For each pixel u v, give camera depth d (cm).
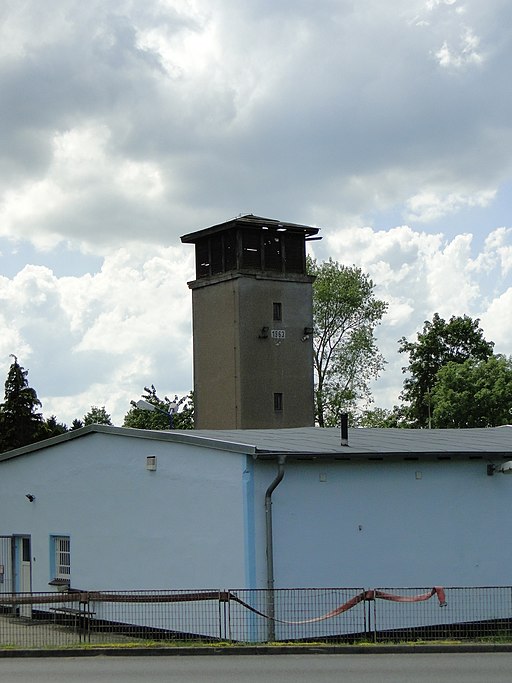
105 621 2416
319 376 7525
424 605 2320
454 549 2402
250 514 2162
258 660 1758
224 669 1634
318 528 2236
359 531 2283
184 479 2348
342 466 2281
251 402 5759
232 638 2133
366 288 7594
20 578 3027
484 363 6775
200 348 6019
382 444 2470
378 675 1541
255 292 5847
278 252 5994
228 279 5853
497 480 2491
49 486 2877
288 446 2284
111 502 2603
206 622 2214
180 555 2350
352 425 7381
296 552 2203
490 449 2466
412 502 2361
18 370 6881
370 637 2064
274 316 5894
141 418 8244
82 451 2733
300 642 2027
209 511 2269
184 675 1568
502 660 1722
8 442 6781
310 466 2245
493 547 2461
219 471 2245
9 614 2683
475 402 6588
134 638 2156
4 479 3102
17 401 6825
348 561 2259
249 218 6050
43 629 2259
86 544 2697
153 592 2341
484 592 2403
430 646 1864
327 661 1730
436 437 2750
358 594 2209
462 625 2338
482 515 2456
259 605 2123
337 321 7594
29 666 1714
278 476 2169
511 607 2425
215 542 2247
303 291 6000
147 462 2455
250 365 5784
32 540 2945
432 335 7556
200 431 2777
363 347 7462
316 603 2177
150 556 2447
